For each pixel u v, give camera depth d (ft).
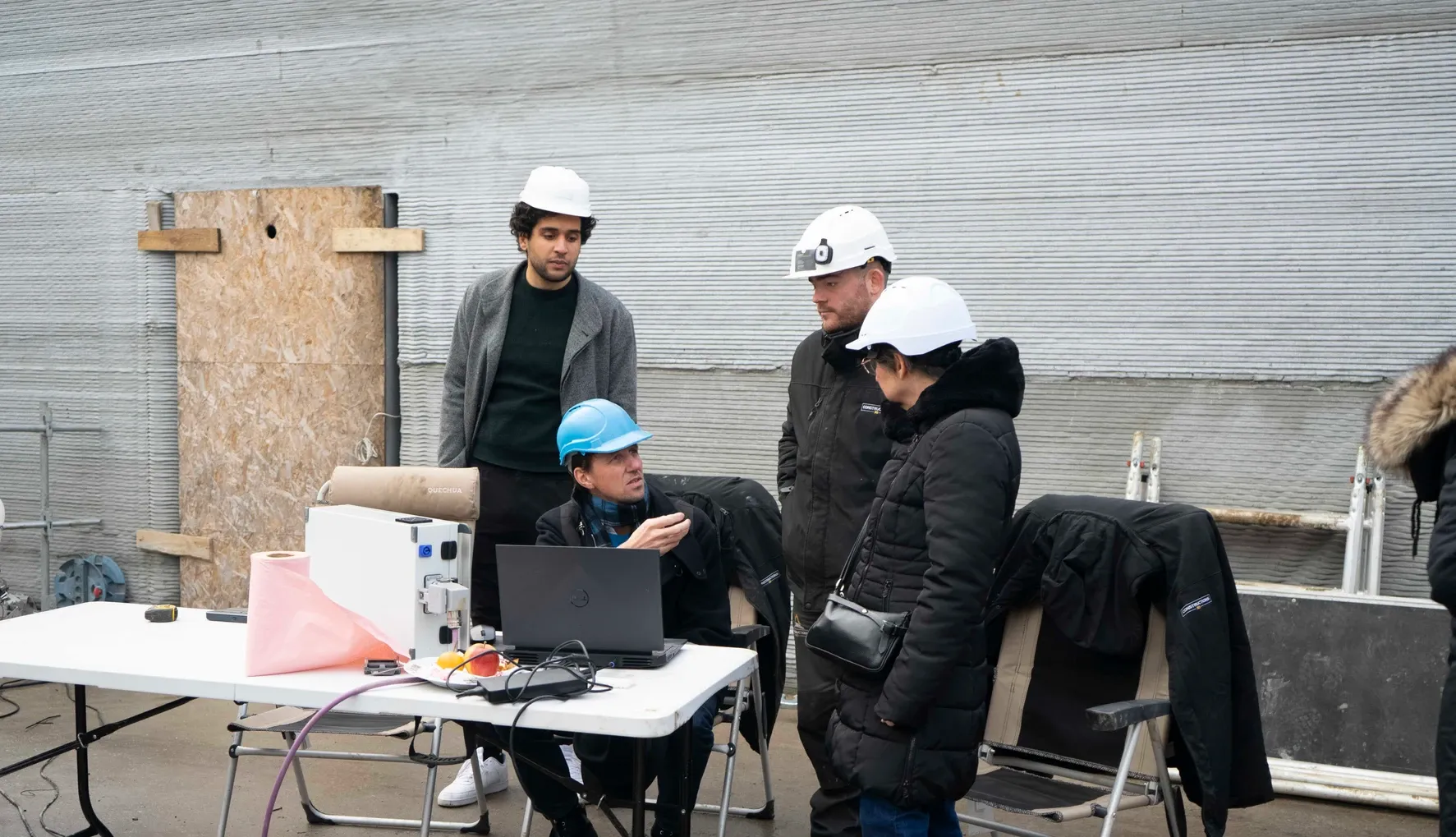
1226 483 14.12
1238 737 9.50
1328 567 13.74
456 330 12.91
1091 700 9.89
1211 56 13.94
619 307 13.02
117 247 19.97
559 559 8.89
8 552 21.02
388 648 9.09
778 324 16.11
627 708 7.74
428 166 17.87
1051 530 9.89
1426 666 12.49
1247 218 13.91
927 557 8.21
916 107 15.30
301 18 18.49
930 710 8.09
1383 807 12.46
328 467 18.65
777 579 11.59
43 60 20.31
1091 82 14.48
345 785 13.47
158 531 19.85
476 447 12.69
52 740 15.01
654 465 16.88
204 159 19.29
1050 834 12.06
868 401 10.02
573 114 17.03
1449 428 8.06
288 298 18.74
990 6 14.88
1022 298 14.92
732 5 16.11
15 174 20.68
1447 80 13.05
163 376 19.83
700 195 16.44
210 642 9.75
